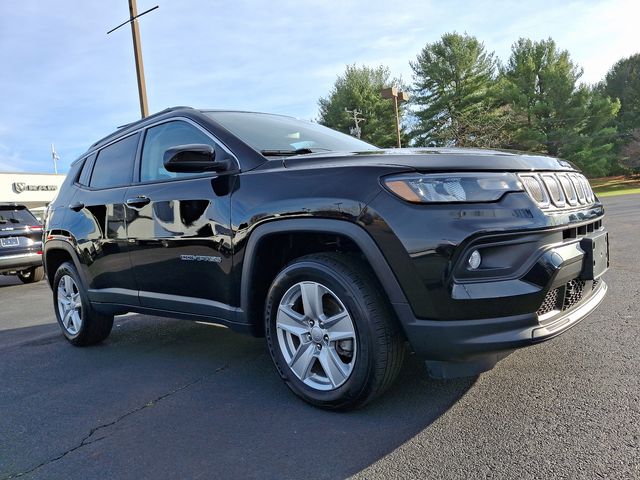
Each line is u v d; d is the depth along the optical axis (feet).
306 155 9.91
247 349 13.70
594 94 139.33
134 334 16.38
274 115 13.48
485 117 128.67
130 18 38.24
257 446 8.21
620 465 6.89
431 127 137.08
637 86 162.61
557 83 127.24
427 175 8.00
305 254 10.21
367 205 8.19
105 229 13.21
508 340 7.79
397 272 7.99
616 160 147.13
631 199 73.15
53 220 15.53
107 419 9.74
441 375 8.25
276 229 9.23
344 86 151.43
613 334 12.22
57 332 17.81
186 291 11.33
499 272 7.86
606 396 8.93
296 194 9.04
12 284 35.50
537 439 7.73
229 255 10.12
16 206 32.48
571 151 128.98
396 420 8.69
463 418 8.57
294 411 9.41
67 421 9.78
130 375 12.26
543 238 8.15
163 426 9.23
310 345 9.35
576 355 10.98
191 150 10.03
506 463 7.17
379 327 8.38
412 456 7.55
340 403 8.93
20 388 11.92
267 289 10.27
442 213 7.80
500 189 8.07
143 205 12.02
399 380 10.32
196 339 15.12
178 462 7.91
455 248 7.67
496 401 9.09
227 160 10.52
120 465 7.96
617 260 22.39
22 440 9.09
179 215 11.11
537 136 127.03
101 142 14.89
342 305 8.68
